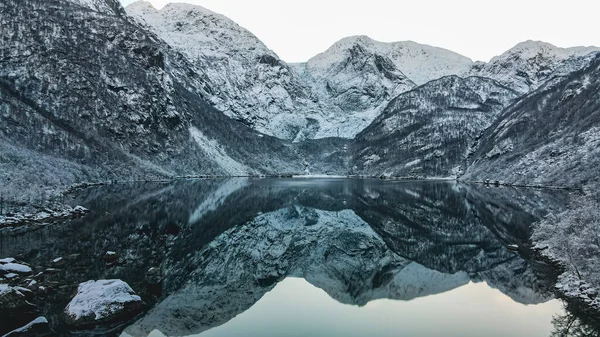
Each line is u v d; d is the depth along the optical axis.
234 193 86.25
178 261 30.44
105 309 18.53
